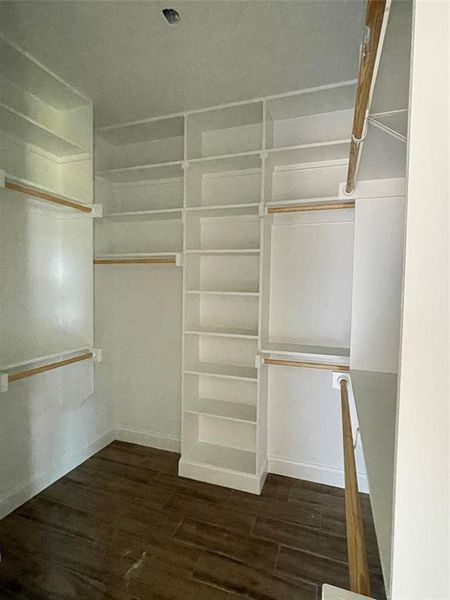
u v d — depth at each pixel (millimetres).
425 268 427
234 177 2365
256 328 2379
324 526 1840
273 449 2369
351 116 2100
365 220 1679
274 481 2270
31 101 1973
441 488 428
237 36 1513
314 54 1632
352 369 1722
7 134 1849
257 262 2346
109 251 2684
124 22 1430
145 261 2336
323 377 2244
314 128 2172
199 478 2270
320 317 2229
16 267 1944
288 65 1718
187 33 1494
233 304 2428
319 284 2221
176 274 2578
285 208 1942
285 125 2229
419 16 420
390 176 1597
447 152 416
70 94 1972
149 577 1513
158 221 2584
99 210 2049
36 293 2070
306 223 2234
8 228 1894
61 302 2244
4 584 1470
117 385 2787
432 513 431
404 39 618
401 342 441
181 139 2484
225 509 1979
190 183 2258
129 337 2756
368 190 1663
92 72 1790
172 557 1626
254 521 1875
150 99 2045
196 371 2301
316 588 1467
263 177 2020
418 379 432
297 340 2279
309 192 2186
